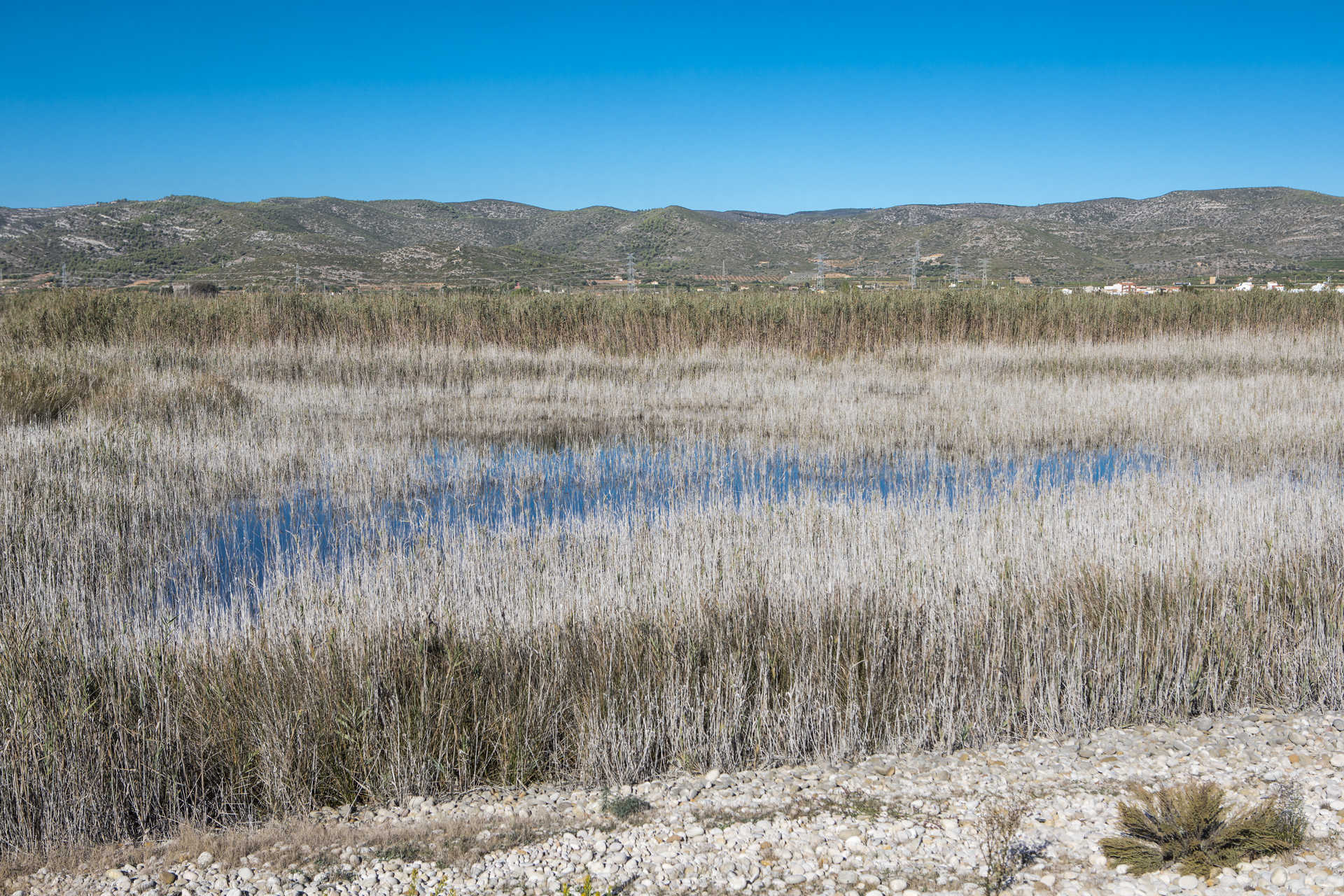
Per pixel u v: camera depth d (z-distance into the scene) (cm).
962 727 504
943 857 377
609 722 484
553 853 388
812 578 638
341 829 413
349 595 613
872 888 355
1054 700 516
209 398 1409
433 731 482
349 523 919
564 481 1102
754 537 762
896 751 495
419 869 375
